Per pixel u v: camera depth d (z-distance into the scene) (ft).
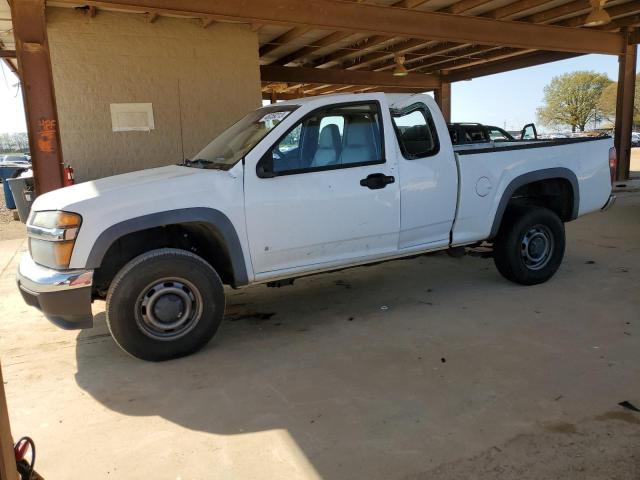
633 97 49.08
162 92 29.84
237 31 31.17
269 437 10.07
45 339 15.66
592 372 12.22
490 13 34.65
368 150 15.64
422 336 14.80
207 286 13.79
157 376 12.89
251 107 32.17
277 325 16.21
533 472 8.79
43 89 21.38
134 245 14.35
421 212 16.47
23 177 39.99
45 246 13.19
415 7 30.89
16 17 20.66
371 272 22.06
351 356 13.65
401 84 60.34
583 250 24.41
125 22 28.55
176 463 9.37
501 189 17.80
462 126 36.63
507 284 19.48
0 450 5.65
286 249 14.65
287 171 14.57
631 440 9.57
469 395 11.36
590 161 19.71
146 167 29.96
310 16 28.22
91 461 9.51
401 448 9.57
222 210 13.66
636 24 41.93
